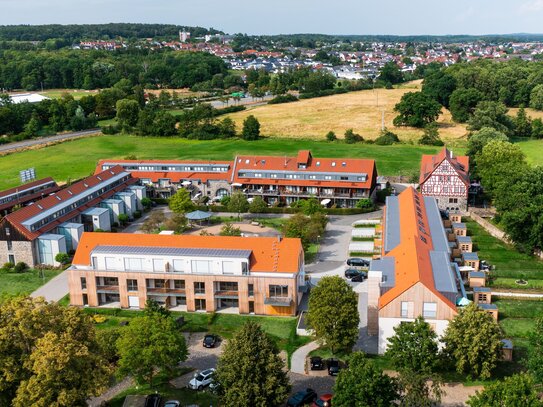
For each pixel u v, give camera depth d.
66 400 60.31
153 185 165.75
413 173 185.00
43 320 65.00
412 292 80.25
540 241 114.44
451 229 132.50
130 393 75.62
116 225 142.88
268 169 160.12
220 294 97.31
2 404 63.12
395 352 73.19
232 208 145.12
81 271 100.12
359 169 155.75
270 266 96.31
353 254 121.31
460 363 74.00
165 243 101.44
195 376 77.62
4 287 110.00
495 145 156.62
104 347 76.38
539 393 69.81
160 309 86.69
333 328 79.69
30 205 126.19
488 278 107.69
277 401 66.44
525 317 94.06
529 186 121.69
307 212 143.12
